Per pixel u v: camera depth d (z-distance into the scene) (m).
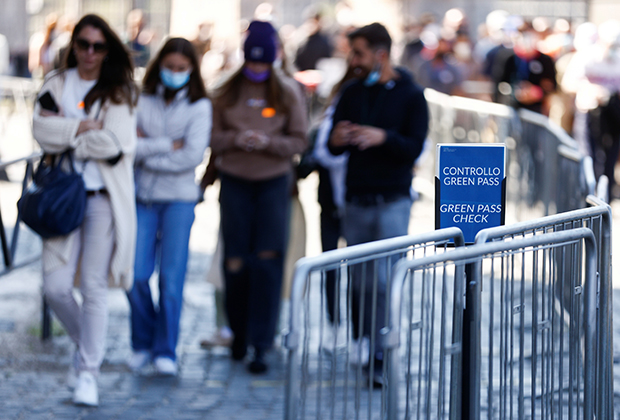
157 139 13.82
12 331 15.92
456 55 40.19
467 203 9.15
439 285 9.66
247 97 14.48
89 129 12.16
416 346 13.50
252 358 14.85
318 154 15.05
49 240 12.34
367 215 13.50
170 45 13.70
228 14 57.22
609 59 26.25
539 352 9.34
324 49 35.69
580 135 26.67
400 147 13.12
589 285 9.16
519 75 29.67
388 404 7.29
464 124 26.70
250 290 14.52
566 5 55.56
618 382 13.25
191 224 14.11
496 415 9.38
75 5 57.91
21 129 36.38
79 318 12.70
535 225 8.62
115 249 12.55
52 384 13.38
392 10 54.78
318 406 7.80
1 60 41.88
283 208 14.54
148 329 14.28
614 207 27.00
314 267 7.27
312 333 15.39
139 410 12.45
